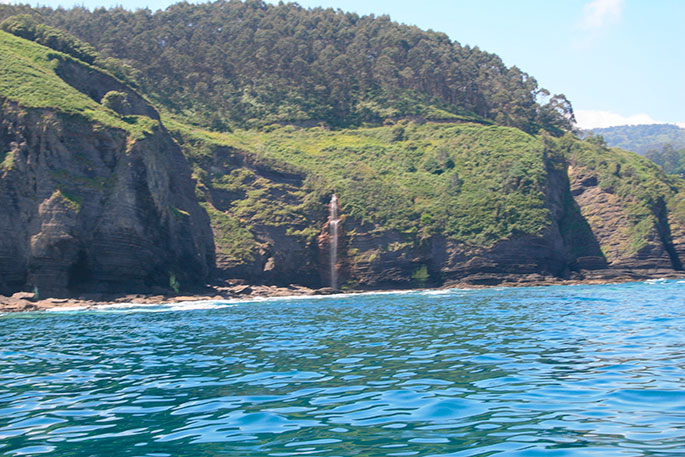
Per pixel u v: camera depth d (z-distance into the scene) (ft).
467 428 33.60
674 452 28.45
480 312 123.34
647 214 342.44
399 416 36.63
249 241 286.46
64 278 196.24
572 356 57.72
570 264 339.57
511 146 381.81
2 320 131.03
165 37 521.24
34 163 202.49
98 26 511.81
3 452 31.35
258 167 322.55
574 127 560.20
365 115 471.62
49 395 46.03
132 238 214.69
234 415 37.96
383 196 322.34
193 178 305.73
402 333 85.81
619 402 38.55
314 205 313.94
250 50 513.45
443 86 519.19
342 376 50.85
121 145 223.30
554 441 30.71
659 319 93.81
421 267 303.27
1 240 190.08
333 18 599.16
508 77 592.60
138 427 35.68
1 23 317.83
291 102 469.98
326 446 30.81
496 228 313.32
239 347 73.15
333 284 301.84
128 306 175.22
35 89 220.64
